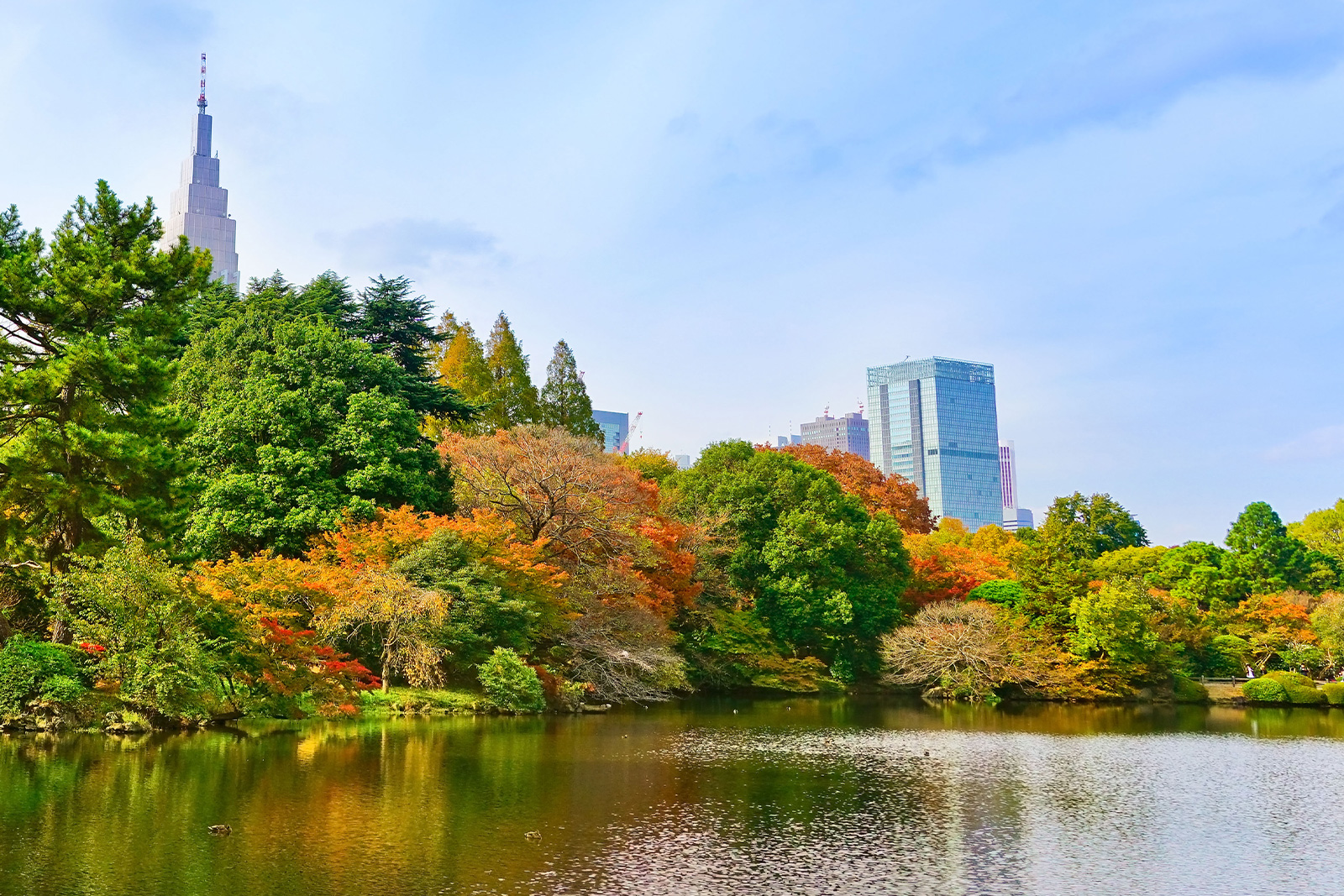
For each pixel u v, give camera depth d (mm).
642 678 53500
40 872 16328
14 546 33719
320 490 45844
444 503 52406
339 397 49906
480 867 17547
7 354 32062
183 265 34812
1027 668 61625
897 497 106812
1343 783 29891
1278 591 77938
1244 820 24047
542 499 52688
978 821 23234
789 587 64562
